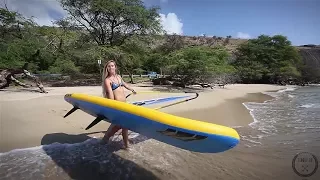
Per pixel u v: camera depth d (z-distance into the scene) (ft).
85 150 16.34
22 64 53.26
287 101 50.70
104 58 64.18
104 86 15.49
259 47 139.85
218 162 15.21
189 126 10.21
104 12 65.92
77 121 22.61
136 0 67.10
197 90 57.52
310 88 109.60
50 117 23.08
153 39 70.59
